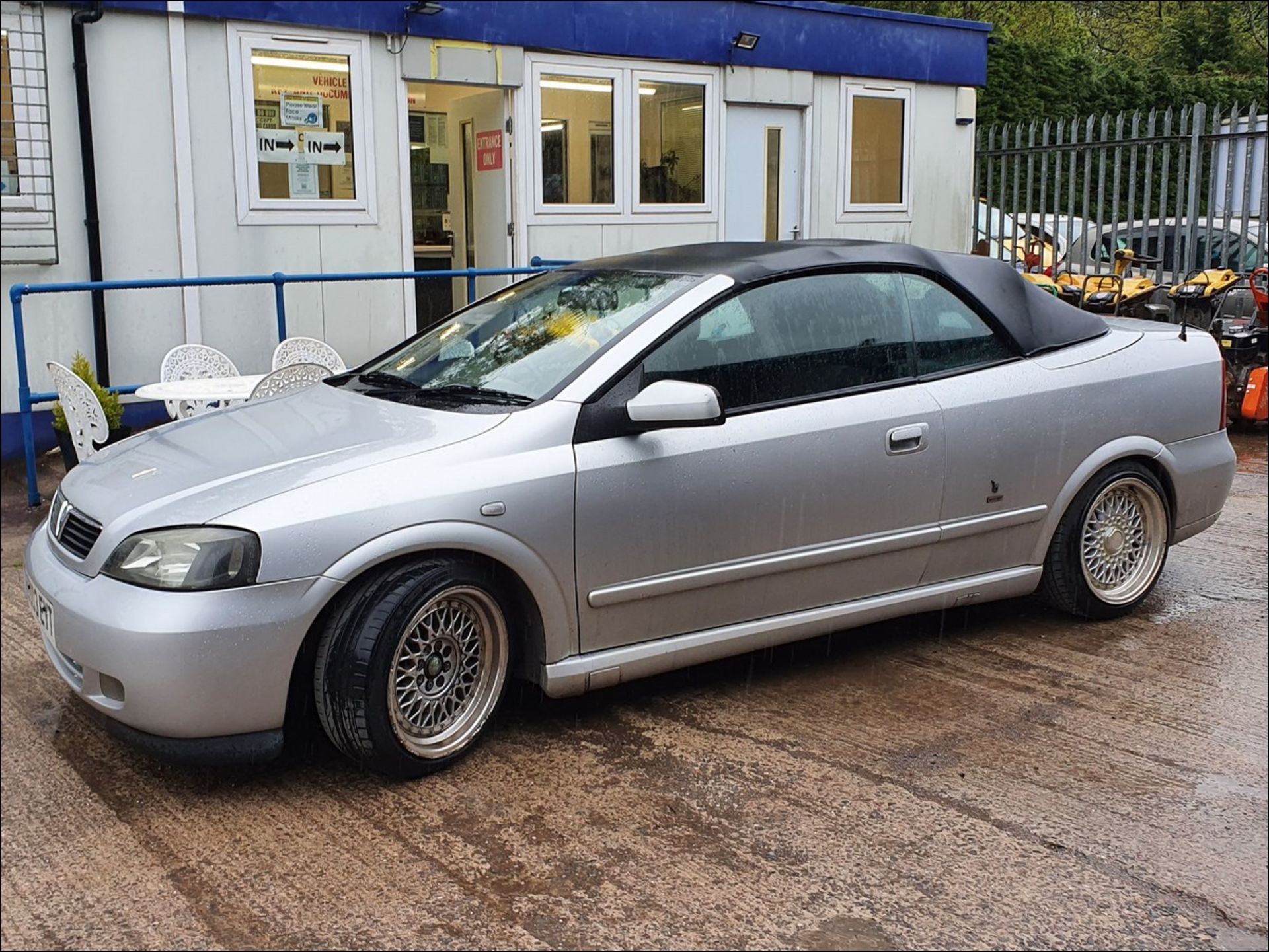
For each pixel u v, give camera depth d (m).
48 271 8.23
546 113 10.34
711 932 2.87
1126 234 13.72
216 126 8.76
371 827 3.35
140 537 3.38
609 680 3.87
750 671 4.50
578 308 4.29
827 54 11.86
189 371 7.25
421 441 3.67
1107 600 4.96
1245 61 28.69
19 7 7.85
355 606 3.43
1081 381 4.73
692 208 11.35
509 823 3.37
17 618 5.13
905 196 12.84
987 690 4.33
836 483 4.16
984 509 4.53
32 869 3.14
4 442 8.21
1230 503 7.25
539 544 3.65
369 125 9.42
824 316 4.26
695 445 3.90
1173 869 3.15
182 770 3.69
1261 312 9.24
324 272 9.39
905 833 3.32
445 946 2.81
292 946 2.82
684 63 11.04
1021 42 21.38
